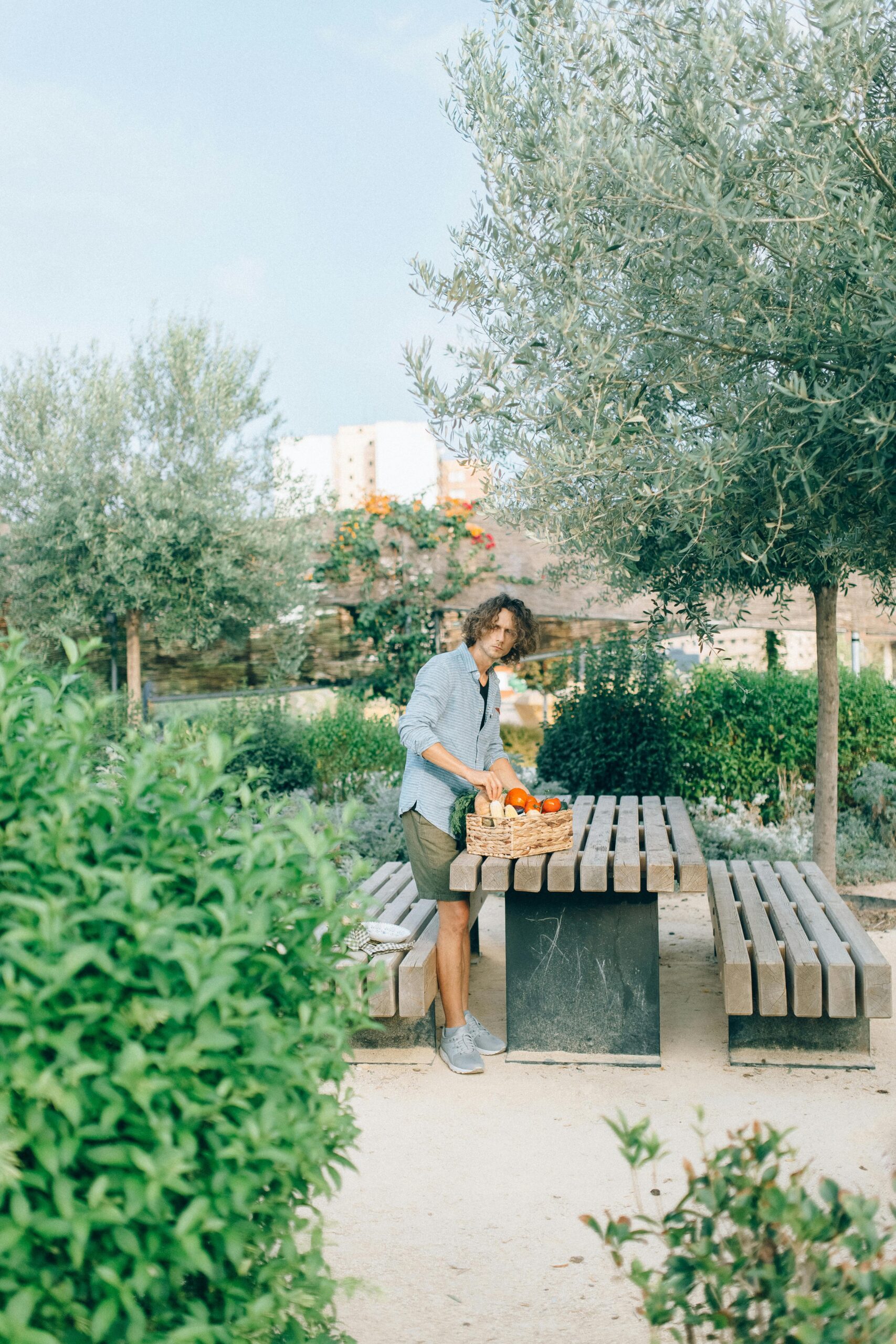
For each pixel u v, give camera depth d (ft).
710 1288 5.26
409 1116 12.38
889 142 13.52
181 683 36.68
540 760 28.63
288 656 35.65
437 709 13.64
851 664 33.24
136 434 34.01
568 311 13.55
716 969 18.33
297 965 5.96
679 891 13.19
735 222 12.47
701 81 12.71
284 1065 5.19
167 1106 4.79
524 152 14.08
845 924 14.56
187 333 34.42
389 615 35.65
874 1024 15.56
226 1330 4.97
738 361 14.83
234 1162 5.15
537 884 13.39
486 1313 8.24
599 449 13.80
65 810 5.22
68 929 4.99
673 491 14.06
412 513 35.37
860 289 12.73
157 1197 4.50
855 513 15.56
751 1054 13.83
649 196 12.60
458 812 13.61
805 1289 4.99
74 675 6.37
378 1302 8.40
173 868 5.48
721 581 18.16
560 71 14.16
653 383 14.84
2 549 32.40
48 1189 4.52
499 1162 11.07
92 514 31.99
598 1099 12.73
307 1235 9.50
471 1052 13.91
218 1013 5.14
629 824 16.46
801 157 12.01
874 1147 11.12
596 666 28.40
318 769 30.55
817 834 21.16
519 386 14.96
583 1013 14.06
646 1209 9.96
